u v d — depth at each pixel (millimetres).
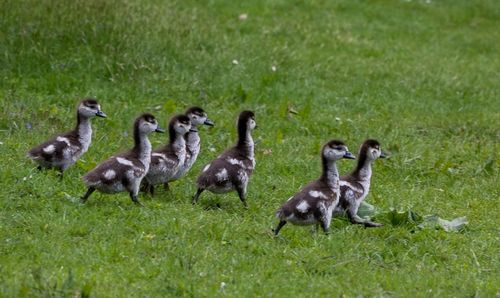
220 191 14078
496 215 14969
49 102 19188
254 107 20578
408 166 17375
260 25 27859
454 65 27047
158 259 11461
